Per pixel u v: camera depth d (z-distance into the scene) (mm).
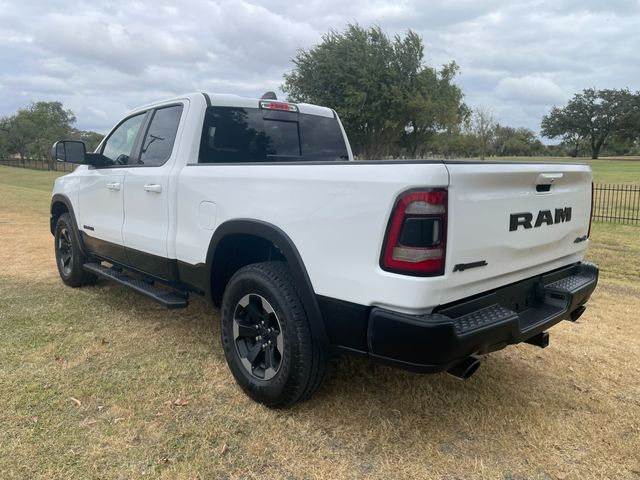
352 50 26891
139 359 3863
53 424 2959
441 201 2373
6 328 4434
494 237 2680
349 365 3789
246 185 3193
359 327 2637
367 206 2531
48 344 4105
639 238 10734
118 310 4977
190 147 3889
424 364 2432
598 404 3342
